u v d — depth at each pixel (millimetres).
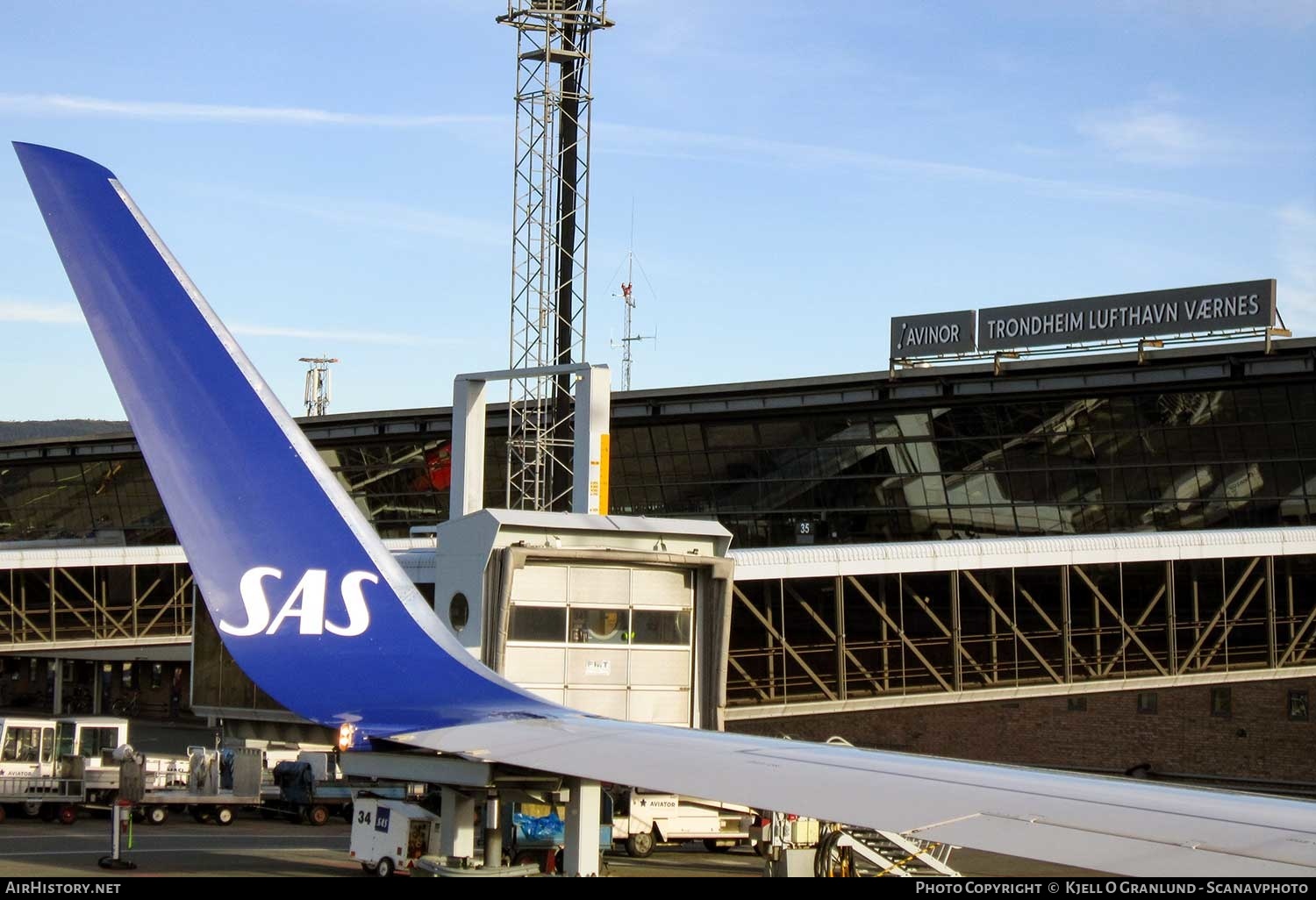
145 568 82188
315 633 15273
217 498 15164
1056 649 62781
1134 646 63219
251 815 45250
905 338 78562
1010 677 61750
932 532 79125
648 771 11961
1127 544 56031
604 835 36875
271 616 15141
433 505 98125
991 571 61875
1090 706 69312
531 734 13773
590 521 34469
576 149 71312
